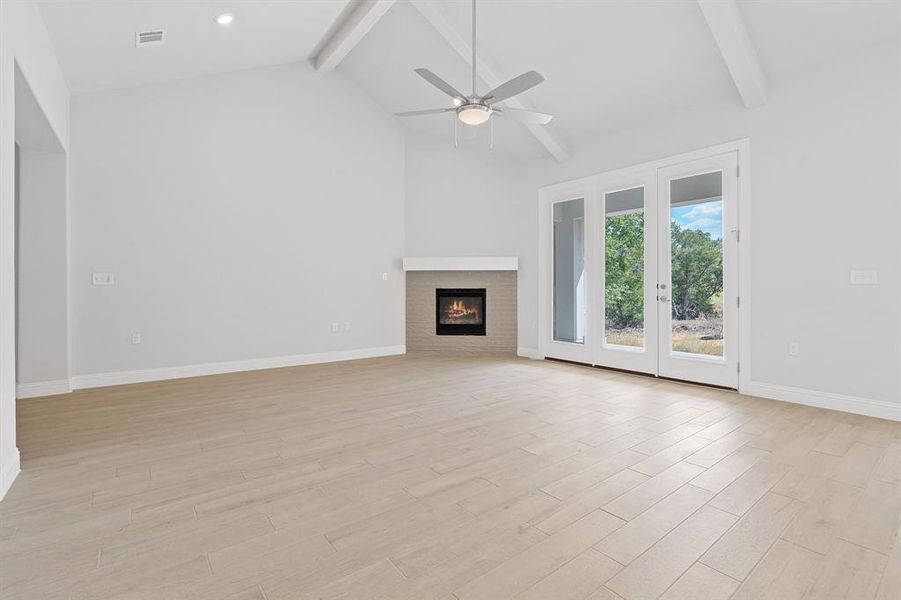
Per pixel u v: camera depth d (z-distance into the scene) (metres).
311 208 6.19
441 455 2.83
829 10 3.47
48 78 3.63
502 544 1.86
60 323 4.45
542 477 2.50
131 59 4.40
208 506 2.19
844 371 3.79
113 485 2.42
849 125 3.72
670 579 1.63
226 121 5.50
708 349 4.70
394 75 6.09
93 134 4.70
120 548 1.84
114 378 4.83
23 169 4.32
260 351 5.78
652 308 5.18
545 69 5.00
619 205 5.51
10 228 2.48
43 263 4.39
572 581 1.62
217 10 4.07
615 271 5.58
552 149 5.95
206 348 5.39
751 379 4.35
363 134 6.70
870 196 3.63
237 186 5.59
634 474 2.53
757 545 1.84
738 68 3.96
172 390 4.58
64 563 1.74
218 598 1.54
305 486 2.41
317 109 6.24
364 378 5.18
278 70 5.89
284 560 1.75
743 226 4.36
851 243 3.73
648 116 5.08
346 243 6.53
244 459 2.78
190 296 5.27
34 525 2.01
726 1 3.54
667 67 4.44
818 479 2.46
